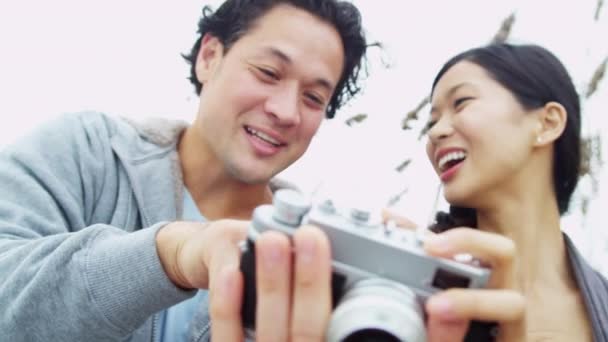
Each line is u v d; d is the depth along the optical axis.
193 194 2.05
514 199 1.71
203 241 0.92
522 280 1.64
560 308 1.61
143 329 1.50
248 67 1.93
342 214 0.99
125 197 1.70
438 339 0.81
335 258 0.92
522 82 1.76
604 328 1.52
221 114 1.95
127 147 1.81
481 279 0.91
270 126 1.93
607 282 1.71
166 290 0.95
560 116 1.75
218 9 2.21
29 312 0.96
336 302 0.92
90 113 1.89
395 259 0.92
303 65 1.92
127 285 0.94
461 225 1.97
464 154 1.75
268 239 0.76
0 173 1.47
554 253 1.73
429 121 1.98
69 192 1.59
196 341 1.55
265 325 0.77
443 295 0.82
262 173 2.00
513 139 1.68
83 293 0.93
